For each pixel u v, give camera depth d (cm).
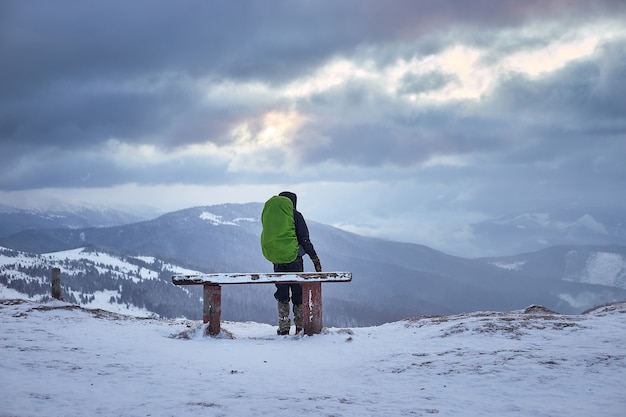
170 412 419
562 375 519
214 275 963
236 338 969
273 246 1017
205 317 970
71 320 1062
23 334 852
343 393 499
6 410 409
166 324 1102
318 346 849
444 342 818
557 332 813
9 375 545
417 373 579
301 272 979
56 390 488
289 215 1022
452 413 412
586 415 389
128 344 812
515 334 818
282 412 420
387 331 1009
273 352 789
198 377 578
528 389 479
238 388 523
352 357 742
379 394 491
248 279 962
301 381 566
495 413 408
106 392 491
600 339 727
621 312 1003
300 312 1030
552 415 395
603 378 502
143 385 527
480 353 673
